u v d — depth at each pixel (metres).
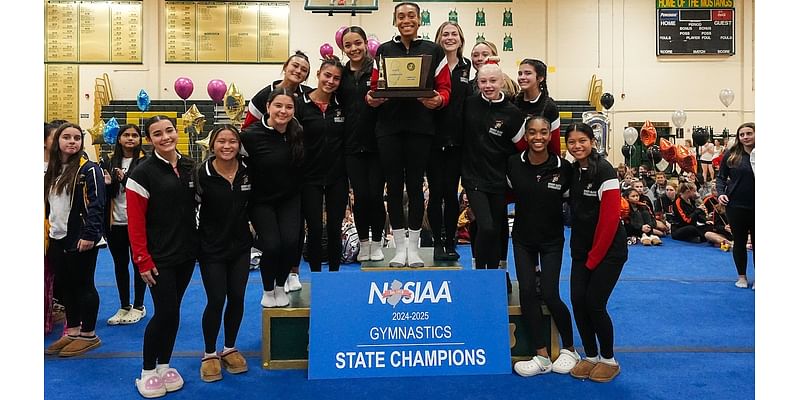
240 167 3.07
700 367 3.26
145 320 4.27
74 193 3.41
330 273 3.24
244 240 3.15
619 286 5.32
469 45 12.27
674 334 3.87
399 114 3.31
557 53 12.31
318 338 3.14
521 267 3.23
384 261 3.66
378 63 3.28
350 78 3.53
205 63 11.98
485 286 3.26
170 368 3.01
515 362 3.30
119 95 11.86
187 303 4.72
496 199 3.33
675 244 7.94
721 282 5.48
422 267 3.42
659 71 12.32
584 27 12.28
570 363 3.20
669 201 9.02
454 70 3.46
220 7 11.97
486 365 3.17
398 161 3.36
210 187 3.00
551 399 2.84
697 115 12.30
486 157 3.30
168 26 11.91
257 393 2.92
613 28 12.27
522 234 3.26
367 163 3.56
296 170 3.30
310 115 3.47
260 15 12.01
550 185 3.13
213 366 3.12
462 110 3.43
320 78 3.41
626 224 8.23
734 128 12.30
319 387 2.99
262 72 12.06
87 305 3.55
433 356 3.16
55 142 3.45
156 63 11.89
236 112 9.73
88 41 11.80
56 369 3.26
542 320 3.28
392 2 12.05
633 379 3.09
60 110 11.77
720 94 11.57
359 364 3.12
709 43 12.24
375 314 3.19
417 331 3.18
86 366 3.31
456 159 3.49
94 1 11.80
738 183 5.07
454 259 3.62
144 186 2.79
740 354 3.47
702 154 10.38
